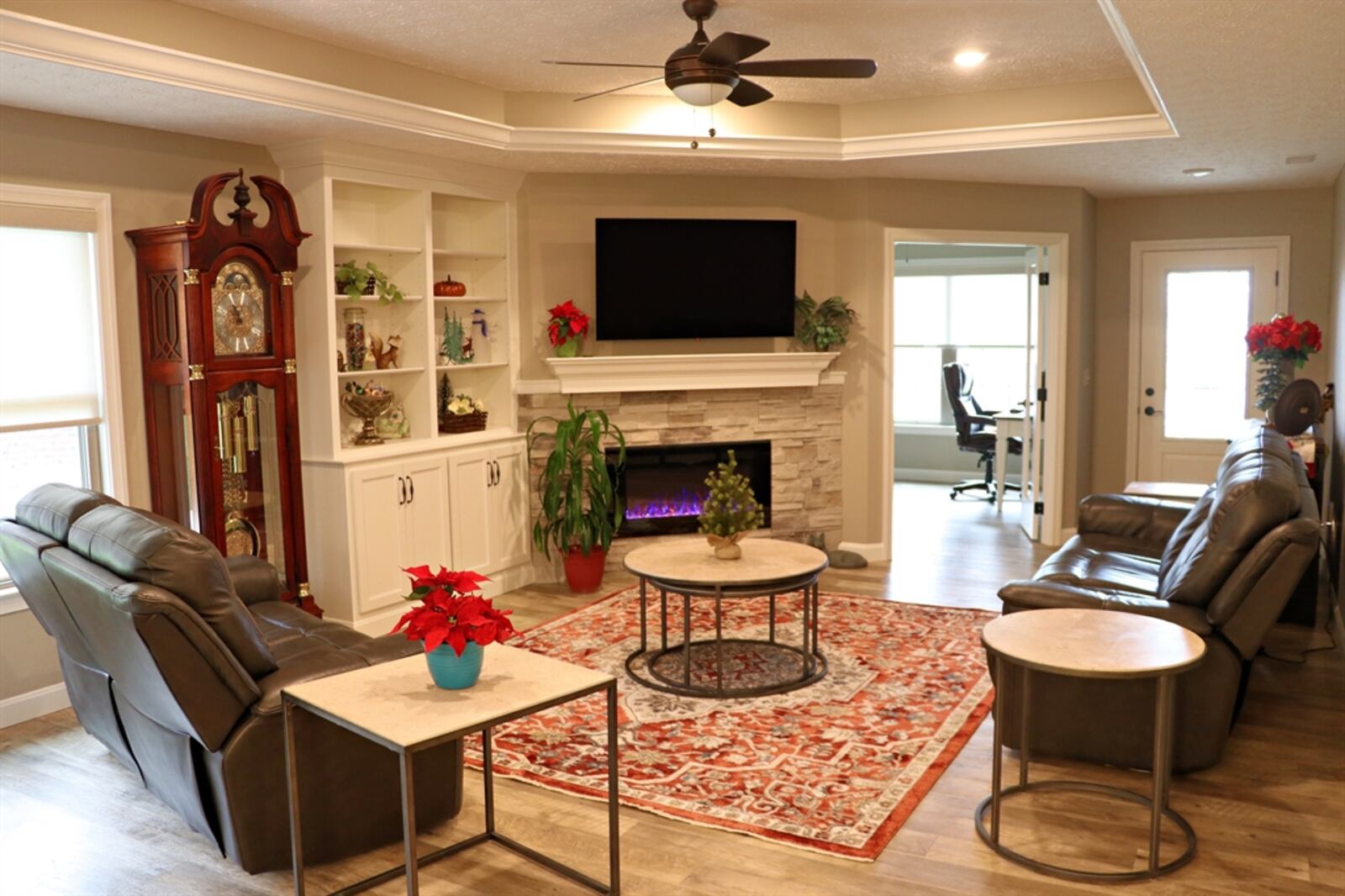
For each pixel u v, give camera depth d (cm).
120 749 354
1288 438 588
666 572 431
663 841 309
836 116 594
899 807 327
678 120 570
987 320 1027
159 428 461
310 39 443
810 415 672
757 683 441
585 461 623
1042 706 355
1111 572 424
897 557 695
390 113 470
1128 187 712
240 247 452
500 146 537
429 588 272
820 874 288
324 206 500
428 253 559
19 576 335
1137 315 773
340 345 542
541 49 467
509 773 358
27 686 423
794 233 647
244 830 286
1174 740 341
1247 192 737
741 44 368
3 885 289
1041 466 744
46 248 429
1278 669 459
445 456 568
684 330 642
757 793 338
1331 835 305
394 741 236
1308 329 588
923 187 669
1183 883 279
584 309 636
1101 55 489
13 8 343
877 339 671
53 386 434
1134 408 780
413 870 238
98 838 317
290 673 296
